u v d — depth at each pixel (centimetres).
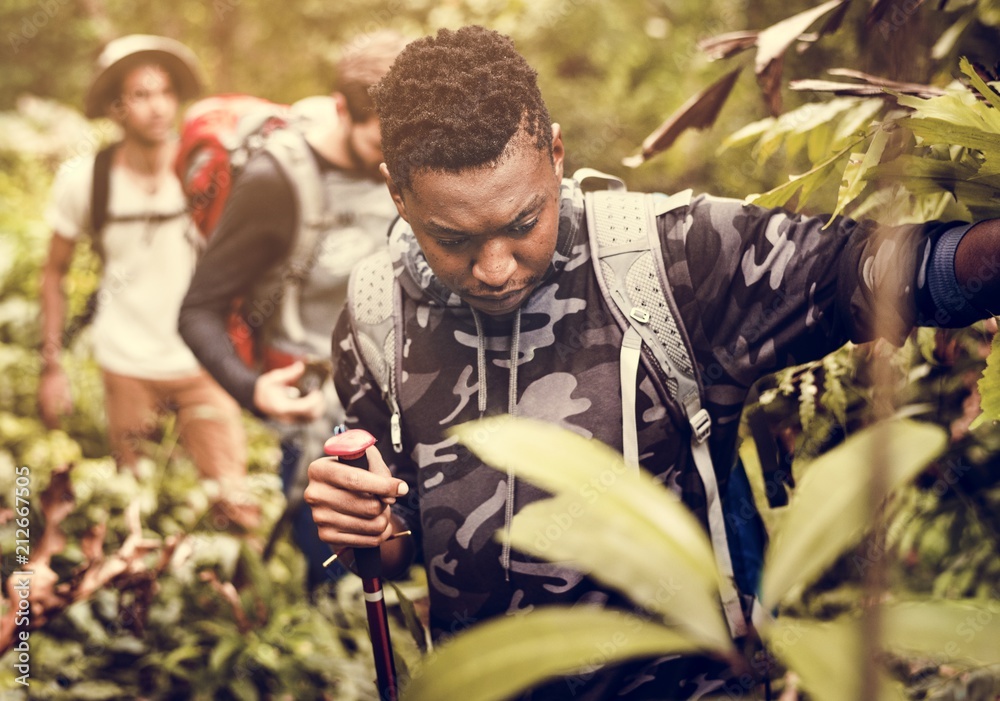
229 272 241
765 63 130
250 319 249
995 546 164
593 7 549
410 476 138
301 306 248
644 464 125
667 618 103
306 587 255
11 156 605
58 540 221
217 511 281
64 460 324
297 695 214
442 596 131
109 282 322
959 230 105
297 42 661
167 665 221
